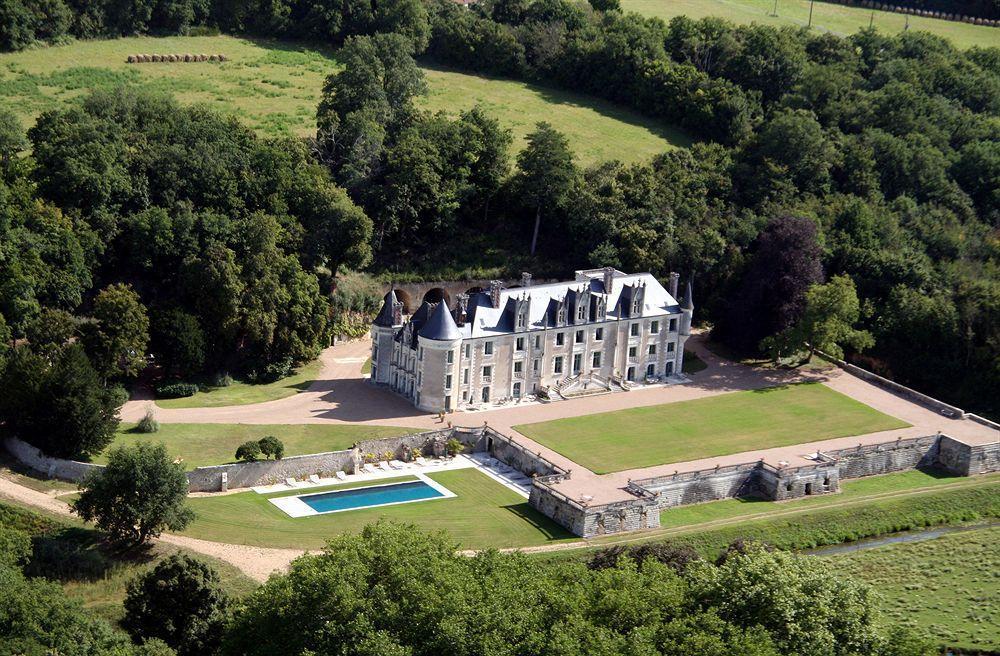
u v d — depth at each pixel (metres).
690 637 143.25
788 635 152.88
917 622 188.88
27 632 148.38
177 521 192.00
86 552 185.88
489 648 142.38
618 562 168.50
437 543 165.25
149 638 159.75
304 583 151.75
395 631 148.88
